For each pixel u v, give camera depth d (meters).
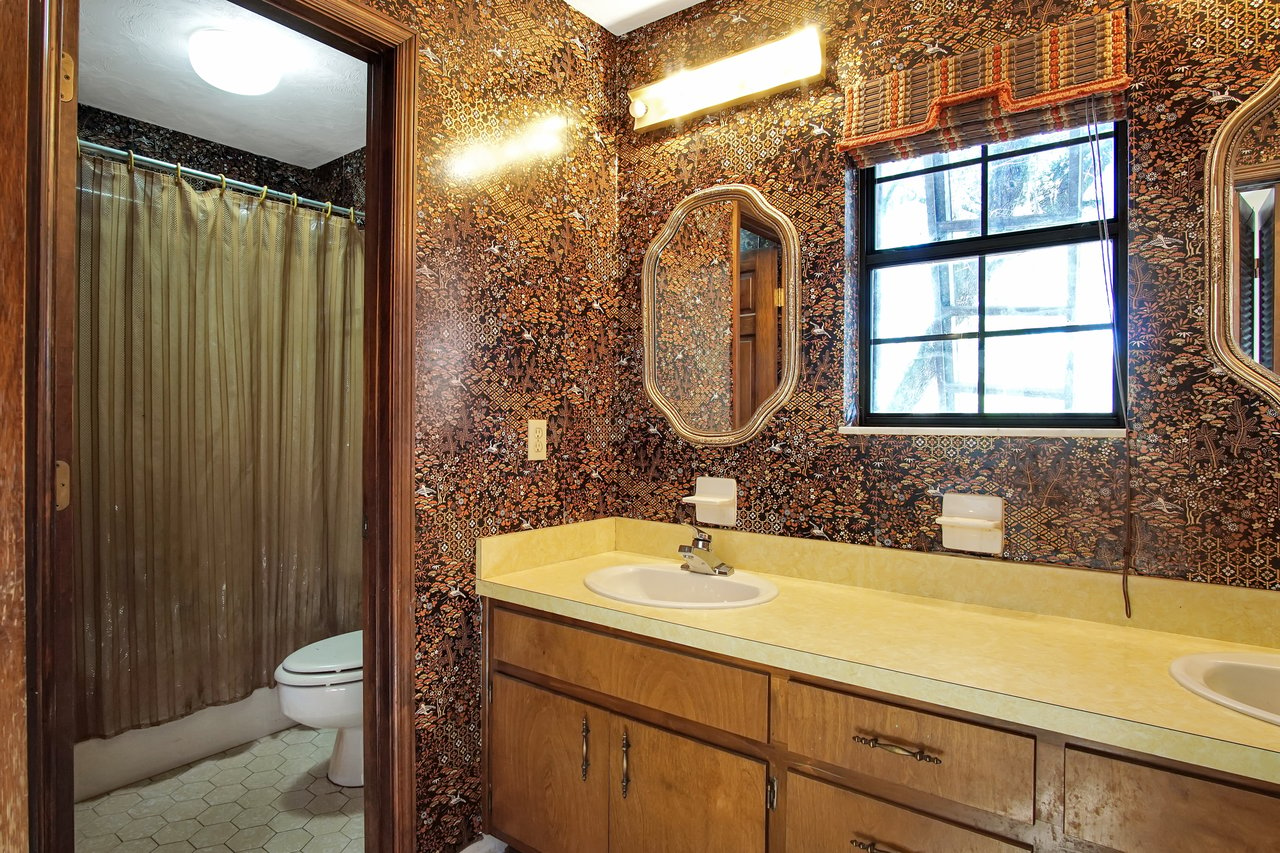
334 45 1.52
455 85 1.69
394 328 1.55
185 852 1.80
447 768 1.69
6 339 0.36
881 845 1.16
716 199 1.96
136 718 2.19
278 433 2.57
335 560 2.74
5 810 0.37
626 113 2.18
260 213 2.52
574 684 1.59
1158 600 1.32
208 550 2.37
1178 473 1.31
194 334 2.34
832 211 1.73
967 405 1.61
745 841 1.31
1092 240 1.45
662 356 2.08
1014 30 1.50
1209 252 1.28
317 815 1.99
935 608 1.50
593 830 1.56
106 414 2.14
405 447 1.57
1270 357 1.24
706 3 2.01
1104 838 0.97
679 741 1.41
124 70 2.25
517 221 1.86
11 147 0.36
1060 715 0.98
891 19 1.66
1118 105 1.38
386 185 1.56
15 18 0.37
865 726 1.17
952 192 1.63
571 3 2.03
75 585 2.08
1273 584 1.22
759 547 1.84
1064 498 1.42
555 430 1.98
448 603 1.68
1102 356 1.44
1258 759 0.85
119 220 2.18
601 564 1.96
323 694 2.05
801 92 1.79
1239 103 1.26
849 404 1.72
